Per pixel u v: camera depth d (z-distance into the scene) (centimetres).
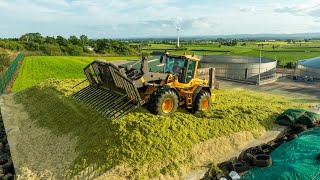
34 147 1148
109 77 1175
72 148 1054
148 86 1168
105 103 1189
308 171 877
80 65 4462
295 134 1170
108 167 895
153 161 918
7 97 1977
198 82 1292
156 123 1034
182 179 912
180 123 1080
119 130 1001
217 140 1073
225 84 2747
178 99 1178
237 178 902
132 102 1134
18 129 1357
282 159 973
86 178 878
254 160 953
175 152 963
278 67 4534
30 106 1653
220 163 991
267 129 1241
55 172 939
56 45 7081
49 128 1270
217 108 1355
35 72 3591
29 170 972
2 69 3638
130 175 879
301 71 3362
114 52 7081
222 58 3975
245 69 3144
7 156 1175
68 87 1767
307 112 1352
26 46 6744
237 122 1189
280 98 2061
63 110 1359
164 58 1289
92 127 1102
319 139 1102
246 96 2023
